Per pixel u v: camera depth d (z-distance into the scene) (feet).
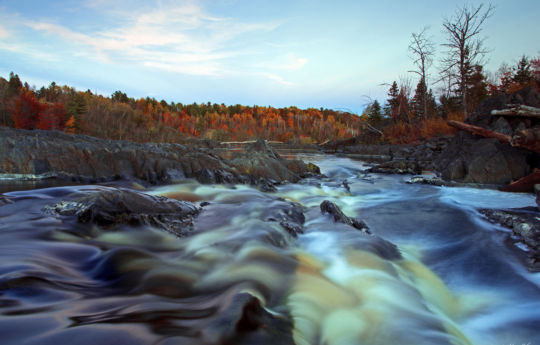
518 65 121.19
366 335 8.37
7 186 26.68
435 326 9.09
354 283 11.34
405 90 136.46
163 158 33.50
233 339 6.31
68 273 9.88
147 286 9.49
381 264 12.87
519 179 33.91
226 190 29.53
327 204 20.92
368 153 107.24
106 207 14.73
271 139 344.08
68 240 12.69
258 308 7.87
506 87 119.96
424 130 103.14
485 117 48.16
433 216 23.16
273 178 37.24
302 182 39.09
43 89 324.39
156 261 11.61
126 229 14.43
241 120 490.90
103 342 5.62
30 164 30.37
